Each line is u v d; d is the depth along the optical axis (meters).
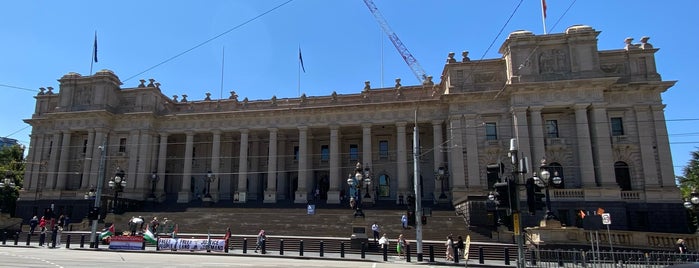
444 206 48.44
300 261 27.03
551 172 47.72
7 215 47.00
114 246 33.81
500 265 27.77
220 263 23.75
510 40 49.28
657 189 45.41
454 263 28.25
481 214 39.94
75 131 60.56
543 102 47.56
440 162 52.62
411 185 58.00
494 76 51.47
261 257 30.23
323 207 51.16
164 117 60.81
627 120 48.12
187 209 51.62
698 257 25.48
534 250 28.67
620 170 47.53
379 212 45.62
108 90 60.84
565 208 44.81
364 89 57.81
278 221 44.53
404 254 32.47
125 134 60.78
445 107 54.44
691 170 62.22
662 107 47.53
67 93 61.41
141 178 57.97
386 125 57.53
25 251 30.39
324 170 62.66
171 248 33.84
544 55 48.59
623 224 43.47
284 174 62.38
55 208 57.06
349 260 28.97
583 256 26.53
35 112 64.62
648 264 25.12
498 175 16.61
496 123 50.00
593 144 46.97
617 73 49.16
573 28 48.59
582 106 46.75
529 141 47.44
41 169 61.53
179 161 65.81
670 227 44.34
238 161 64.75
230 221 45.47
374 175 60.47
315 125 57.59
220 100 61.41
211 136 64.94
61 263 21.39
